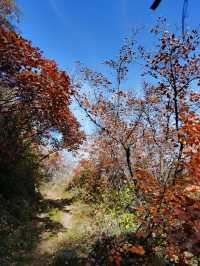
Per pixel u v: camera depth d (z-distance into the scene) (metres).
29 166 23.08
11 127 18.61
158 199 9.99
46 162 36.59
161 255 9.64
